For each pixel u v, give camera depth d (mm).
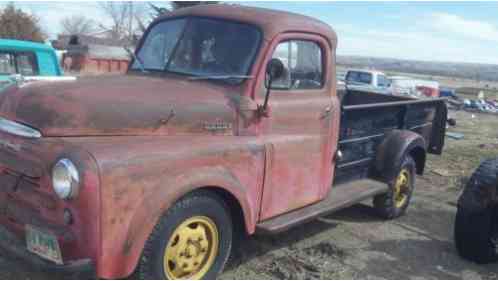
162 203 3203
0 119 3482
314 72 4621
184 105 3656
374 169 5824
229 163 3732
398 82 24781
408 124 6352
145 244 3256
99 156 3020
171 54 4391
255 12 4387
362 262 4707
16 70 8422
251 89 4004
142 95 3568
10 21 28594
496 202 4625
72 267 3018
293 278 4230
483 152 11203
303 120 4430
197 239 3574
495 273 4719
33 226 3154
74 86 3561
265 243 4922
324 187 4844
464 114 22422
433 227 5848
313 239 5168
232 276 4164
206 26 4348
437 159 9961
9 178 3367
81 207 2961
